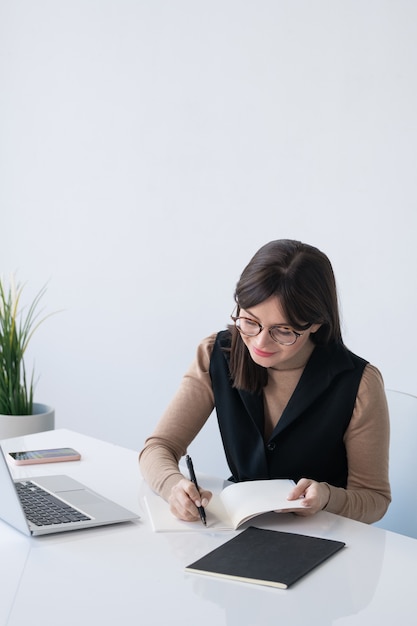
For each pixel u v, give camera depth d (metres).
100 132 3.38
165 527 1.42
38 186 3.67
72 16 3.44
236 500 1.52
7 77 3.74
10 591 1.15
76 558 1.28
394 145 2.50
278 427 1.69
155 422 3.28
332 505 1.53
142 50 3.19
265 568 1.25
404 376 2.53
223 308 3.00
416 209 2.46
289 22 2.73
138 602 1.13
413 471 1.83
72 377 3.61
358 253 2.61
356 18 2.56
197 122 3.03
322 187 2.69
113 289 3.39
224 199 2.97
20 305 3.81
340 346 1.73
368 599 1.17
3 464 1.32
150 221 3.22
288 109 2.76
